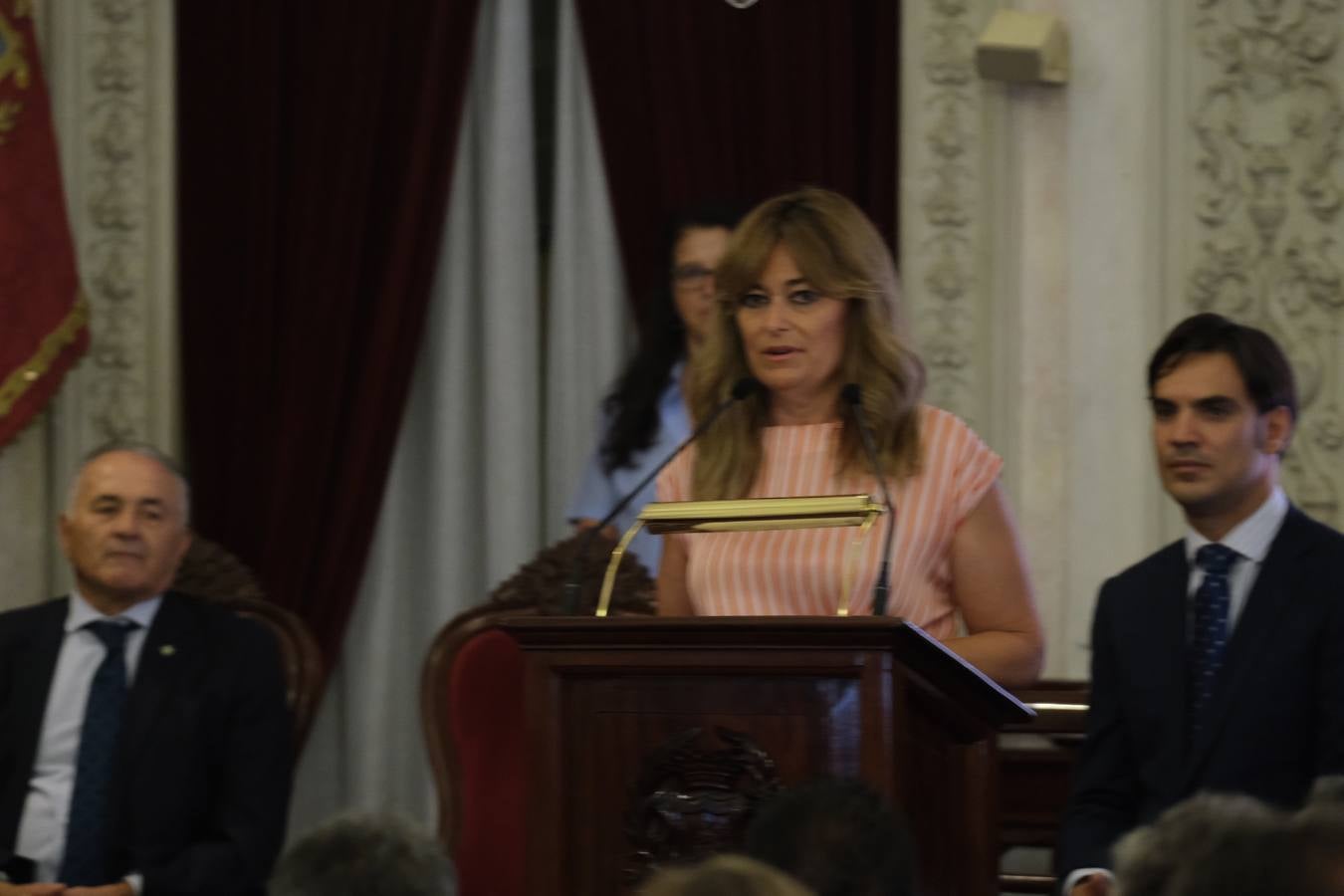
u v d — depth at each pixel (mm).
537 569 14125
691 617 8180
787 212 10297
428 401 19156
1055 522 18078
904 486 10164
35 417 18141
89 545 12945
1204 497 10359
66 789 12742
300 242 18625
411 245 18734
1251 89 17625
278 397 18578
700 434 10367
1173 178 17672
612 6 18656
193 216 18750
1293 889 5359
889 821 6703
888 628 7996
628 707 8398
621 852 8359
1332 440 17281
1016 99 18312
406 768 18984
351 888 7242
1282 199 17547
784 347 10164
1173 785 10141
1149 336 17641
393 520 18969
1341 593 10047
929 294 18344
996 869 9156
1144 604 10594
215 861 12461
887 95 18500
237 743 12875
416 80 18766
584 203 19156
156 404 18719
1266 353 10391
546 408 19328
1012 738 14656
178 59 18828
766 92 18375
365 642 18812
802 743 8141
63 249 18297
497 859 13367
